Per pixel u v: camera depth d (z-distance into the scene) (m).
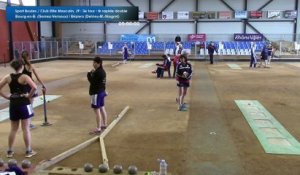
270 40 33.91
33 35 32.69
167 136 7.81
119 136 7.84
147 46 34.38
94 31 36.75
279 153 6.67
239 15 34.38
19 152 6.74
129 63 29.05
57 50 33.94
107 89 14.62
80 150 6.89
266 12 34.06
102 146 6.97
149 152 6.77
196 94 13.27
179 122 9.05
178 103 11.52
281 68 23.83
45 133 8.11
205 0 35.00
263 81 17.00
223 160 6.30
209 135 7.86
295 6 33.94
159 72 18.62
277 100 12.10
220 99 12.25
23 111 6.32
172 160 6.32
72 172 5.17
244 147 7.02
